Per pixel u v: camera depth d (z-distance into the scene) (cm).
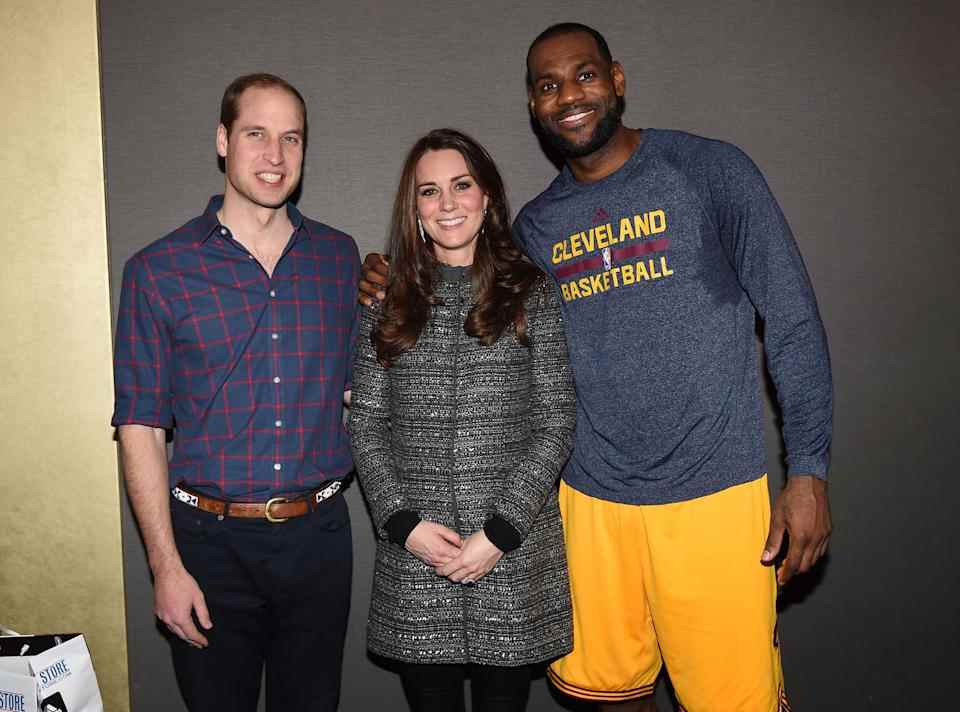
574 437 211
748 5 260
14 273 254
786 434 207
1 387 257
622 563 223
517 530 191
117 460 260
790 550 204
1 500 260
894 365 270
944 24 263
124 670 265
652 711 243
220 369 204
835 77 262
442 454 200
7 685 202
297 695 217
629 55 260
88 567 262
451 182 204
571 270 220
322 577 213
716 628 214
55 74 250
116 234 256
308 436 209
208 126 255
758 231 204
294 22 255
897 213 266
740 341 213
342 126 259
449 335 203
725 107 262
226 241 206
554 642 204
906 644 277
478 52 258
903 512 273
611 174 218
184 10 253
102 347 257
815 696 278
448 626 201
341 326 218
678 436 211
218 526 204
